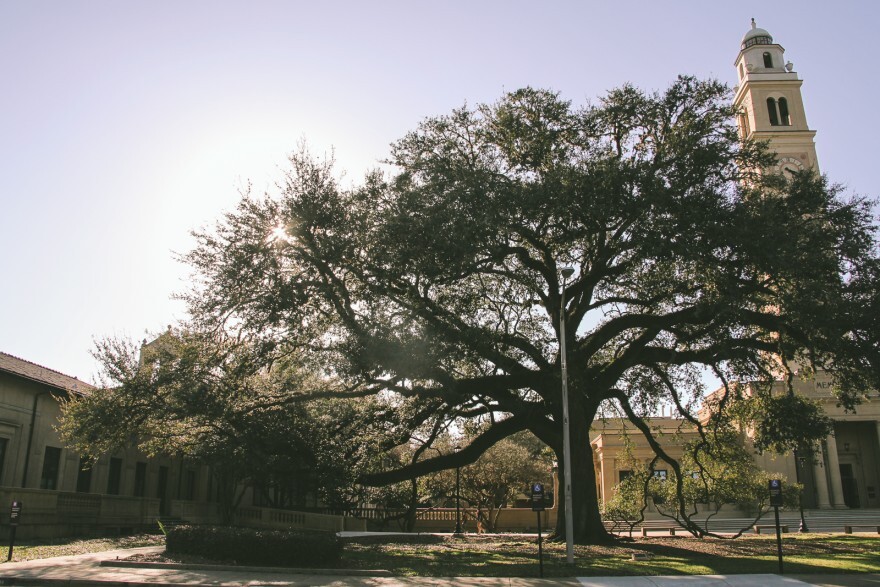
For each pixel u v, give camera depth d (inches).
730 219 795.4
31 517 1062.4
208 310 844.6
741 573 629.9
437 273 829.8
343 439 994.7
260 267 833.5
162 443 1046.4
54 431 1354.6
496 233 845.2
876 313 792.3
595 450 2442.2
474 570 660.1
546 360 1028.5
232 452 894.4
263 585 553.3
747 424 1178.6
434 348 842.8
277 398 945.5
